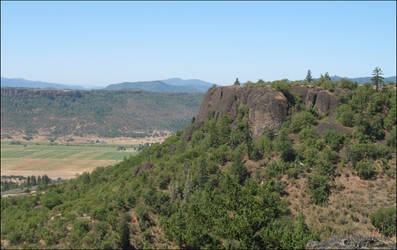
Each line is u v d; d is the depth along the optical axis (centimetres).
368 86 11081
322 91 10925
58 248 8088
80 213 9581
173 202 8594
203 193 8081
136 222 8256
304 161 8744
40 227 9412
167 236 7312
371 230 6681
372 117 9675
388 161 8438
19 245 9000
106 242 7475
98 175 15512
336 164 8569
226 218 3478
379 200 7350
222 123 11500
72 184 15488
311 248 2917
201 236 3653
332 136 9262
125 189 10156
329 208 7356
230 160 9769
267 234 3288
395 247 2722
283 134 9694
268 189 3581
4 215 12725
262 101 10888
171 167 10625
